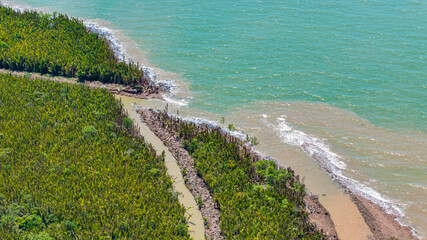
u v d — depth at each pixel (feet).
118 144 181.57
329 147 199.62
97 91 220.43
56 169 164.25
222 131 207.31
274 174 173.58
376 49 280.10
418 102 229.25
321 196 171.42
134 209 151.53
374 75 252.83
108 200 154.20
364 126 213.25
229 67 263.90
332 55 273.95
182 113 221.66
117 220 146.72
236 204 157.99
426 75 251.60
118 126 196.13
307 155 194.18
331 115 221.87
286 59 270.87
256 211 155.63
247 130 210.38
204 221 156.15
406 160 190.49
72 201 151.43
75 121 193.16
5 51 252.21
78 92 217.15
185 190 171.42
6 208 145.69
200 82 249.75
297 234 146.92
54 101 206.90
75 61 248.32
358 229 157.28
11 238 134.92
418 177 181.16
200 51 282.56
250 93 239.91
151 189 160.76
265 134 207.72
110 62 251.19
